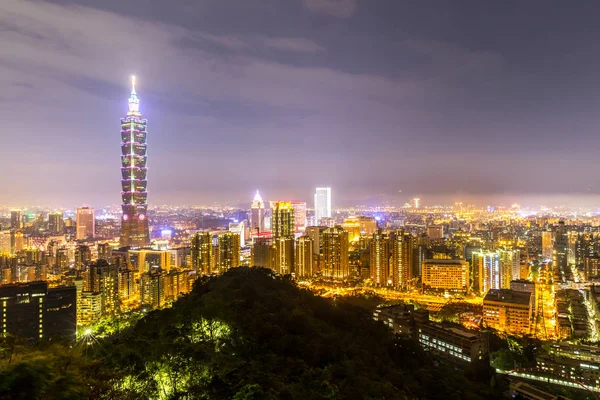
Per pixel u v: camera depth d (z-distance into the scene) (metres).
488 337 174.88
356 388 88.81
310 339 117.06
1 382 39.69
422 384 115.56
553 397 126.81
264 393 71.19
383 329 161.88
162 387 70.31
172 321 115.88
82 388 47.44
